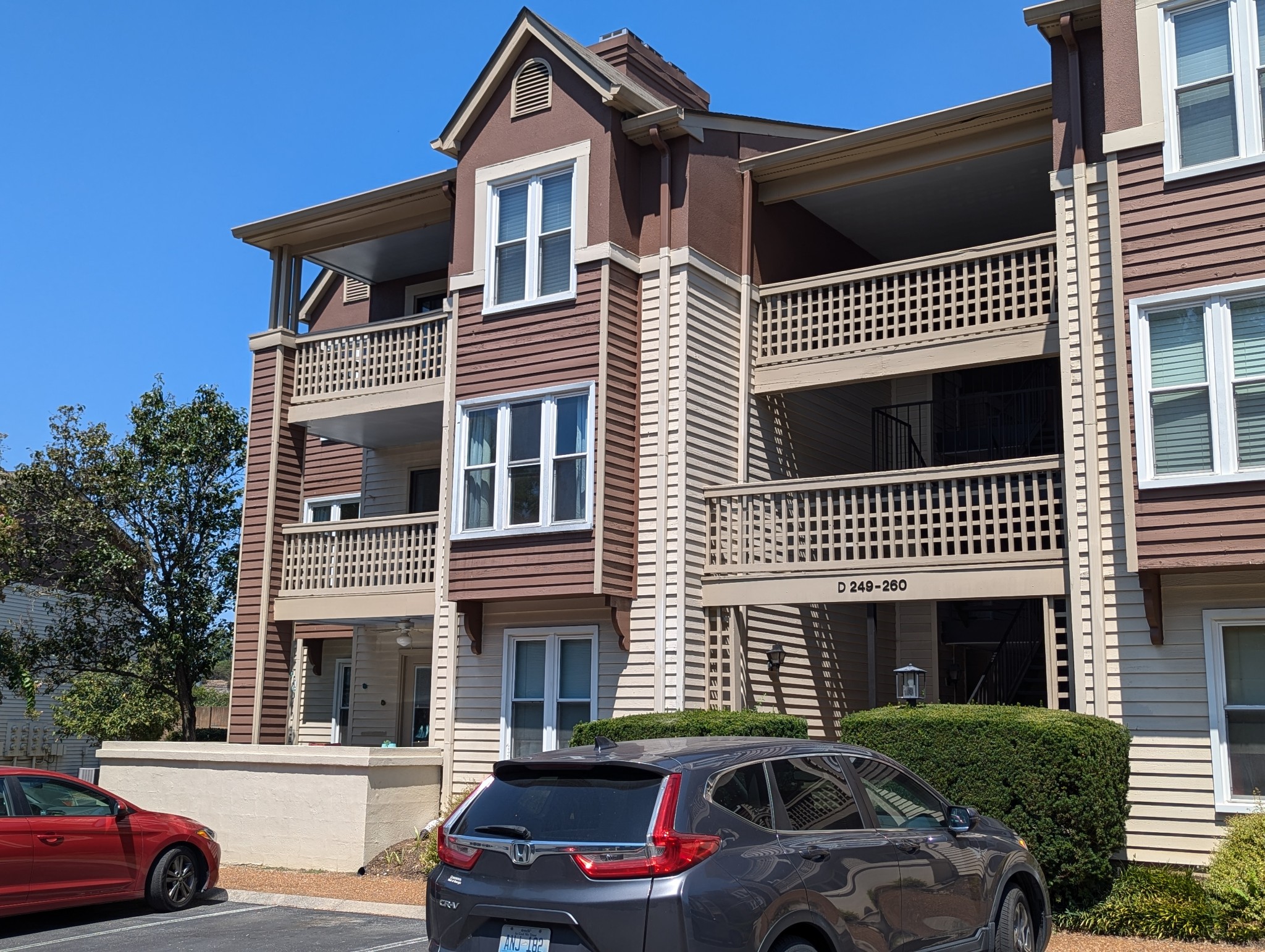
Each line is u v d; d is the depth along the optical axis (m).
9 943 10.51
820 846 6.75
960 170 16.80
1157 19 12.80
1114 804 11.30
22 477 21.62
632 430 15.80
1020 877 8.61
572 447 15.62
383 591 18.03
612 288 15.78
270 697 19.00
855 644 18.30
